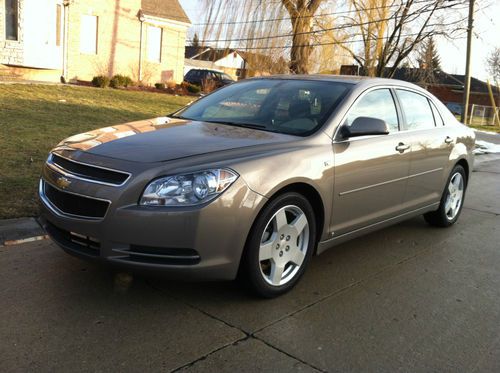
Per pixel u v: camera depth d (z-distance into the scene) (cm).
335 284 427
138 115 1331
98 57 2216
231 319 352
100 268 420
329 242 429
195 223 328
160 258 332
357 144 438
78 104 1364
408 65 2819
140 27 2361
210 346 316
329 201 411
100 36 2205
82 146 379
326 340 332
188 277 338
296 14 2300
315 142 407
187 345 316
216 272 345
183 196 328
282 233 381
